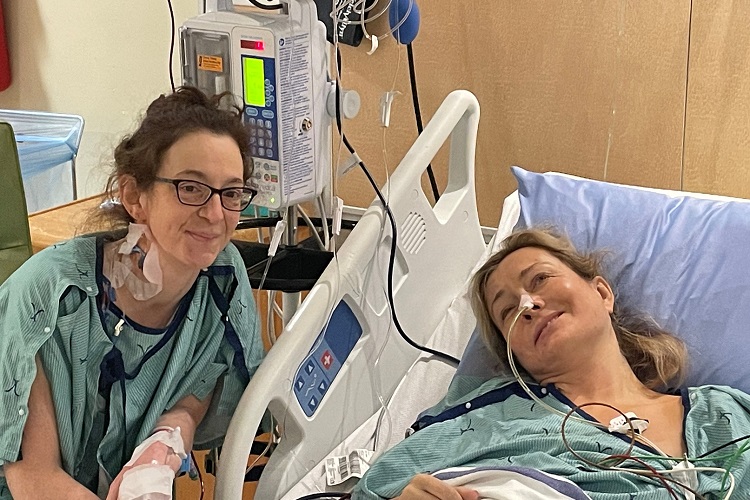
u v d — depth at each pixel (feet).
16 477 4.58
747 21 6.65
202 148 4.56
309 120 5.67
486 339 6.11
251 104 5.50
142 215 4.76
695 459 5.16
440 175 8.03
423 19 7.66
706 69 6.89
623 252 6.37
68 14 8.87
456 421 5.60
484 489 4.79
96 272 4.75
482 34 7.51
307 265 6.02
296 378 5.31
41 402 4.62
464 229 6.97
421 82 7.82
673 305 6.15
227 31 5.46
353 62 7.90
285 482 5.29
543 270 5.79
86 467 4.97
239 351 5.23
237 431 4.78
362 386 5.98
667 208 6.50
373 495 5.13
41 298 4.60
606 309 5.86
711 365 5.94
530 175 6.84
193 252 4.63
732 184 7.09
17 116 8.58
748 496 4.99
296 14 5.47
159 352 4.99
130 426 4.99
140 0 8.54
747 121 6.88
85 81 9.04
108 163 5.44
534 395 5.65
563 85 7.40
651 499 4.85
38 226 7.28
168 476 4.58
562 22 7.23
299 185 5.73
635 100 7.20
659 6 6.90
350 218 8.27
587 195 6.68
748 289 6.02
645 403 5.64
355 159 6.01
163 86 8.74
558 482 4.75
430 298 6.66
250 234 7.36
